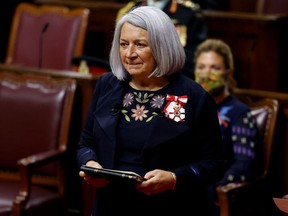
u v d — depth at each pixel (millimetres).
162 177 7281
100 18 17094
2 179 12438
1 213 11148
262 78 15977
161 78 7695
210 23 16188
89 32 17219
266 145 11180
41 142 12133
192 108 7578
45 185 12211
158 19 7473
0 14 18031
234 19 15977
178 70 7684
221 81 10945
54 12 15602
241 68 16078
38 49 15531
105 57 17125
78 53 15109
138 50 7492
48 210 11656
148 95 7668
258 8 17688
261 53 15906
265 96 11633
